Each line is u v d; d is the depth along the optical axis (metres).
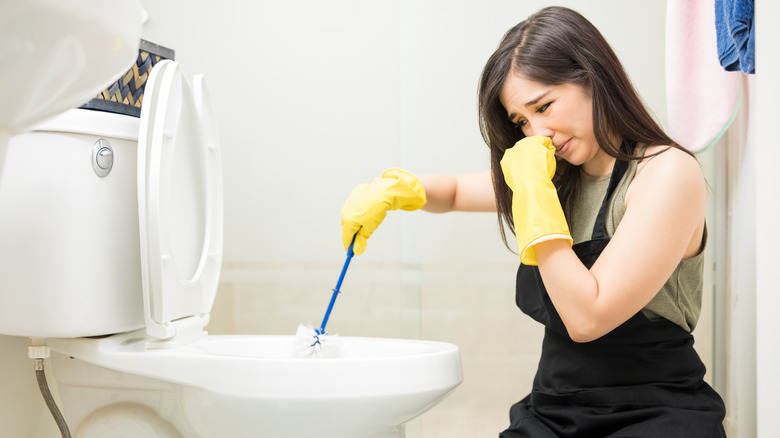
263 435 1.06
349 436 1.04
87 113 1.12
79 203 1.11
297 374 1.00
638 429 1.01
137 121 1.23
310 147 1.93
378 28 1.91
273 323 1.93
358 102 1.91
